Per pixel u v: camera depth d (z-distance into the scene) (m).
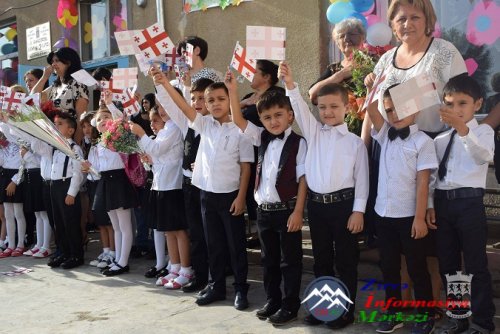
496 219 4.03
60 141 4.27
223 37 5.95
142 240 5.06
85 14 7.66
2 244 5.67
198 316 3.50
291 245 3.30
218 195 3.63
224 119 3.66
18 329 3.43
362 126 3.48
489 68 4.59
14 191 5.34
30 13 8.12
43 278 4.57
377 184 3.21
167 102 3.88
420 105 2.84
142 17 6.66
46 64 7.99
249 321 3.38
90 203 5.24
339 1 4.17
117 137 4.23
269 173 3.32
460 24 4.68
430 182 3.02
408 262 3.04
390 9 3.21
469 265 2.89
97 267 4.86
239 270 3.64
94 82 4.48
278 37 3.23
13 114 4.29
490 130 2.88
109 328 3.37
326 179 3.14
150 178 4.62
